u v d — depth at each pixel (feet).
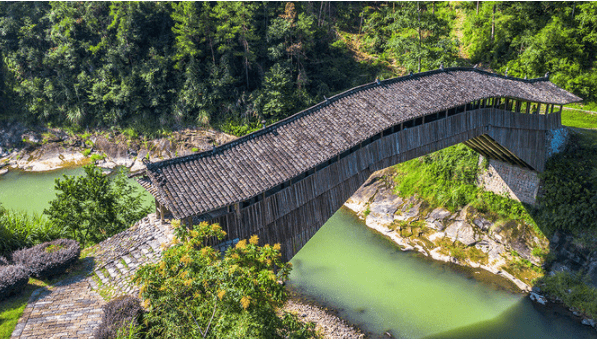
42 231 91.15
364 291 105.70
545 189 116.16
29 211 141.08
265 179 71.46
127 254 78.59
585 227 107.96
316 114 85.76
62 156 182.39
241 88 182.09
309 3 211.41
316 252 123.85
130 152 181.06
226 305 47.91
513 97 101.30
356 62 200.13
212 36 177.88
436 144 97.40
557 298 102.73
